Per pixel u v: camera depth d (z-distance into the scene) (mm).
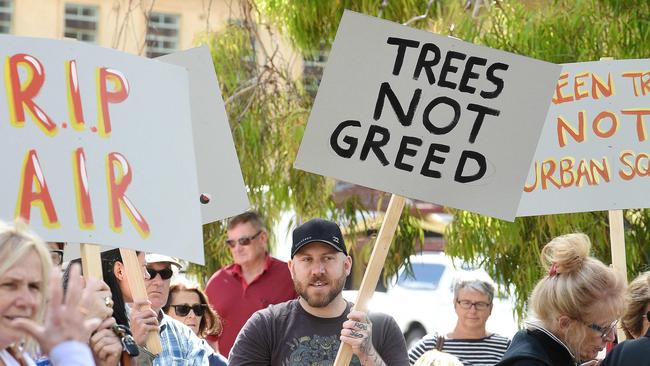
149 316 10336
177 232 10289
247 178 21875
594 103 15156
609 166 15039
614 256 14906
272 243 22531
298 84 22891
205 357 13133
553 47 19812
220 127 13547
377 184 11570
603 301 10094
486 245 19719
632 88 15164
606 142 15078
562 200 15000
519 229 19328
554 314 10195
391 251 21359
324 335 11953
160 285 13273
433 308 35312
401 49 11656
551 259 10352
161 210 10219
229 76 22609
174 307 15297
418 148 11625
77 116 9961
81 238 9727
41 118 9836
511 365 10109
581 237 10367
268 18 24000
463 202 11633
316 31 22609
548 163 15078
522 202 15023
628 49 19766
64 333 7188
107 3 35562
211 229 22266
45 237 9625
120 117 10164
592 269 10164
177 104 10547
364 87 11641
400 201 11547
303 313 12062
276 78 22641
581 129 15109
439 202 11594
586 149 15078
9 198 9617
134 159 10164
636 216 20031
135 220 10023
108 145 10039
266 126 22250
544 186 15039
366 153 11609
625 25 19859
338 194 22750
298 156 11578
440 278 35969
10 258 7496
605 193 14984
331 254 11914
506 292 20531
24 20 35531
